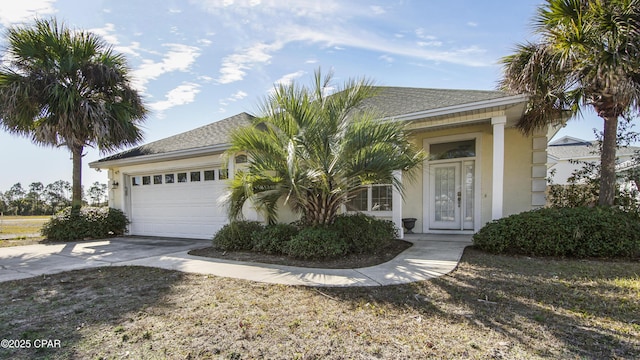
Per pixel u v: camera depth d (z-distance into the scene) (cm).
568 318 310
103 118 971
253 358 246
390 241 736
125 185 1198
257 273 508
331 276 477
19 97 893
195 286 445
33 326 314
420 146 961
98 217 1101
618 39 526
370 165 555
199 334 289
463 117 735
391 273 486
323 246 591
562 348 252
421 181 959
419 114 736
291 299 381
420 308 344
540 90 631
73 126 952
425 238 835
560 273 471
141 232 1173
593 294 376
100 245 900
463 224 917
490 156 876
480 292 392
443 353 247
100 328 306
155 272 538
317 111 611
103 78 991
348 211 947
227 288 431
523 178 849
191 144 1006
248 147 617
